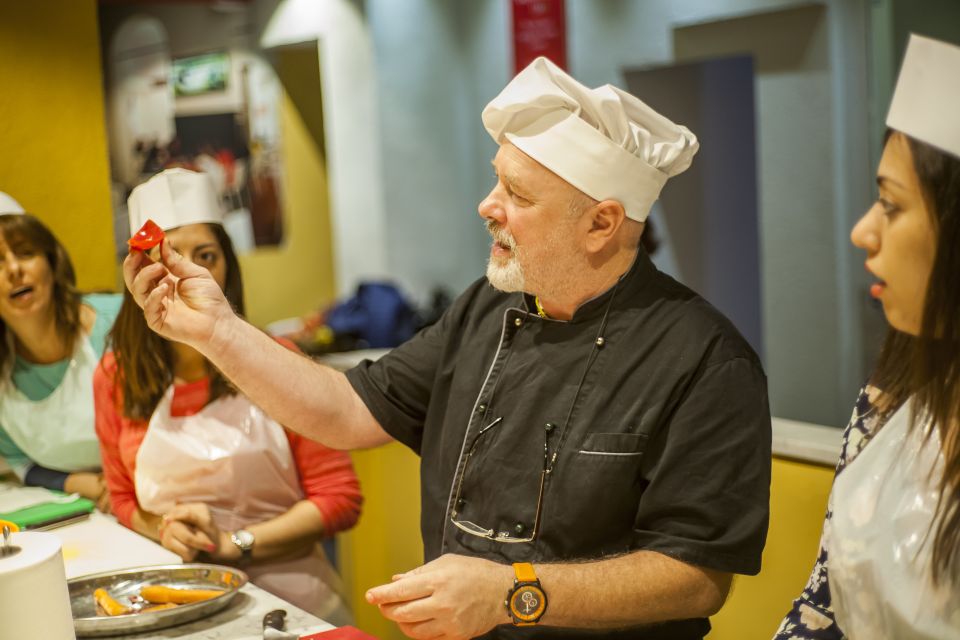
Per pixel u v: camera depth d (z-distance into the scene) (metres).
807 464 1.87
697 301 1.47
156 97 5.39
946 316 1.04
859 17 3.85
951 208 1.01
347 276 5.57
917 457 1.13
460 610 1.23
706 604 1.34
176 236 1.86
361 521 3.10
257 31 5.59
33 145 2.65
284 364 1.58
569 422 1.45
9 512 1.97
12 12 2.58
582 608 1.28
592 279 1.46
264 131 5.68
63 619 1.25
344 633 1.40
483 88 5.57
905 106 1.05
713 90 5.09
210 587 1.61
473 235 5.79
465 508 1.53
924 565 1.09
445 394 1.63
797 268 4.19
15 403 2.29
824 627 1.24
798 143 4.12
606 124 1.43
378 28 5.27
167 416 1.96
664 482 1.36
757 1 4.13
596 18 4.85
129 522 2.00
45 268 2.18
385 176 5.36
